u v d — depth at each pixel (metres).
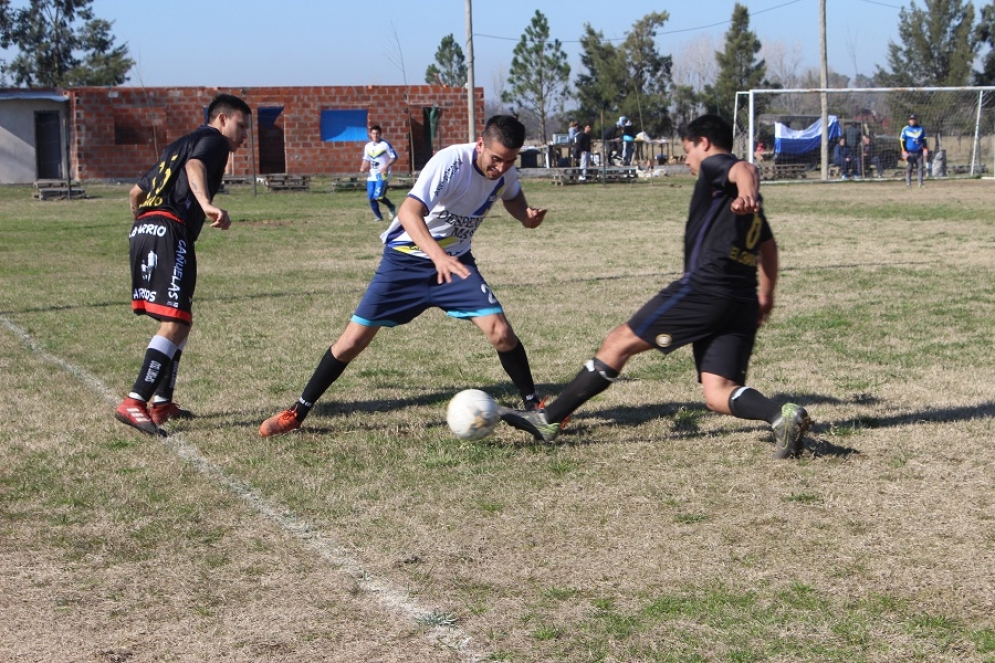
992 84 56.66
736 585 3.59
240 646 3.21
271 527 4.18
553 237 16.36
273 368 7.18
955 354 7.30
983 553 3.83
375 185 19.92
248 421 5.80
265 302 10.09
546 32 48.44
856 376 6.70
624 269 12.34
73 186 34.50
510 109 50.62
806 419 4.74
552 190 29.88
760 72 48.25
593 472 4.82
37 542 4.04
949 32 57.50
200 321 9.02
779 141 33.59
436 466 4.95
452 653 3.15
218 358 7.51
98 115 37.16
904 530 4.06
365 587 3.61
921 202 22.03
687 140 4.76
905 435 5.32
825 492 4.50
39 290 10.92
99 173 37.44
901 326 8.37
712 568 3.74
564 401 5.11
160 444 5.35
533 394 5.66
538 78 48.88
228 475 4.84
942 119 34.41
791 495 4.47
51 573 3.75
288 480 4.75
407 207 5.02
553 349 7.76
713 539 4.00
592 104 47.31
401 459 5.06
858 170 33.38
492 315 5.40
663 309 4.84
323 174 39.12
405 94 39.56
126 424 5.59
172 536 4.09
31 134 37.69
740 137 34.72
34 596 3.56
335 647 3.19
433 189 5.04
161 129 37.84
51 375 6.92
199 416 5.92
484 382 6.75
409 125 38.09
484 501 4.45
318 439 5.43
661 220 19.31
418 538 4.05
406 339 8.20
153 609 3.46
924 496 4.44
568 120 49.41
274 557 3.88
